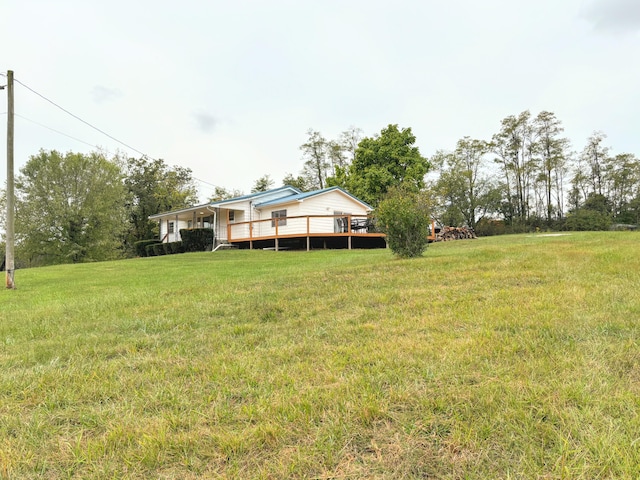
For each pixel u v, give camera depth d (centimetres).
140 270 1167
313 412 198
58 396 238
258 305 479
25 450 177
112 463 164
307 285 594
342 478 147
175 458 166
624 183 3631
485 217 3625
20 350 349
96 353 329
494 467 148
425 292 489
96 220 2773
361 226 1878
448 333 323
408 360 263
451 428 176
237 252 1703
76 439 186
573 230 3136
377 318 395
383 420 187
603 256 677
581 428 169
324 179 3866
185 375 266
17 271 1378
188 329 396
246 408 207
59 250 2647
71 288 823
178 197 3634
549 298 410
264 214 2139
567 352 260
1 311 573
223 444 172
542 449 157
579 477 140
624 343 269
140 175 3609
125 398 233
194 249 2141
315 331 361
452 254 867
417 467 151
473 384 220
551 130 3578
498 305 402
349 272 689
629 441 158
